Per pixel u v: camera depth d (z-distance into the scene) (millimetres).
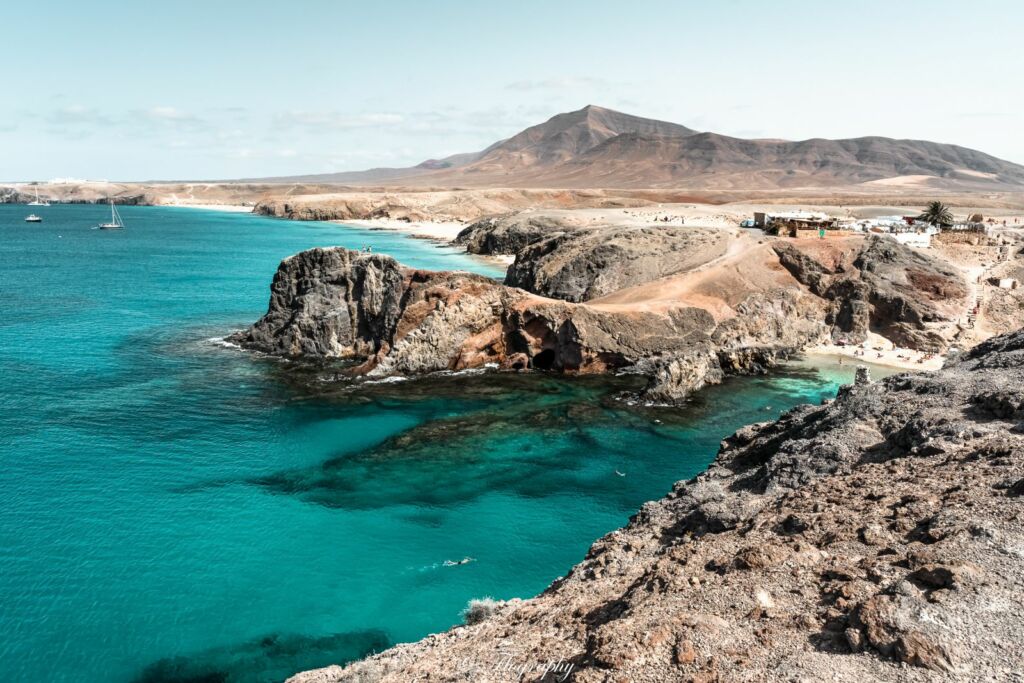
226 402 63438
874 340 87938
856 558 19672
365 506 44688
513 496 46438
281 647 31594
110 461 49938
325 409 62312
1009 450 24094
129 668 30031
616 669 16156
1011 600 16547
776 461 30609
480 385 70875
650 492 47281
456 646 23125
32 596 34156
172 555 38344
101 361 75688
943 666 14680
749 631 17016
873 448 29078
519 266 125562
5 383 66562
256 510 43750
